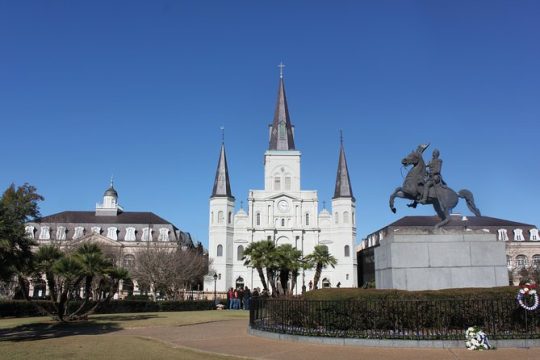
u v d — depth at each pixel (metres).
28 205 52.81
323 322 14.37
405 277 16.84
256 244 45.75
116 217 89.25
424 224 84.44
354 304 14.00
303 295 16.58
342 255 87.06
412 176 18.39
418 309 13.62
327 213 90.00
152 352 12.85
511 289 14.45
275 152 92.25
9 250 15.91
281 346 13.45
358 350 12.48
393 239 17.09
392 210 18.52
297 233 88.75
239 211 89.56
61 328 20.06
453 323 13.60
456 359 11.02
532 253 81.94
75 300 29.61
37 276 23.08
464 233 17.19
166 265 64.31
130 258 75.69
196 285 84.69
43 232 82.62
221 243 86.31
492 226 83.69
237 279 86.94
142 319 25.12
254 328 16.55
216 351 12.83
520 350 12.05
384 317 13.76
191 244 95.69
